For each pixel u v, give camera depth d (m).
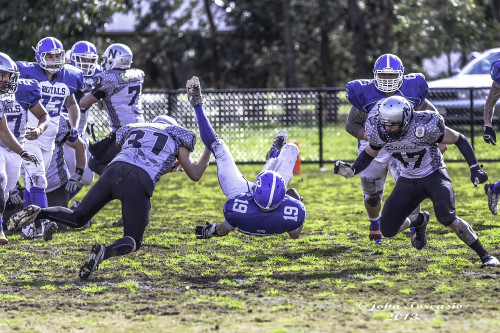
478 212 24.47
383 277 16.08
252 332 12.07
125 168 15.90
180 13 77.62
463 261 17.30
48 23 51.78
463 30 65.56
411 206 16.70
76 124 21.52
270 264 17.73
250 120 38.62
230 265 17.67
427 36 65.88
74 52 23.16
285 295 14.66
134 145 16.23
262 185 15.98
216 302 14.13
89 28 54.09
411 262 17.52
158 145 16.25
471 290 14.63
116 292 15.08
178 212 26.00
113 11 55.44
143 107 37.00
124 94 22.53
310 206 26.95
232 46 75.25
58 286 15.59
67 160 23.19
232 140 38.56
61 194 22.86
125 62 22.56
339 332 11.98
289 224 16.33
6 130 17.97
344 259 18.09
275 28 76.00
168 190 31.64
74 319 13.04
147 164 16.03
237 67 77.75
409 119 15.70
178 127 16.66
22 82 19.14
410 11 64.00
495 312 13.02
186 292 15.02
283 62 76.56
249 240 20.61
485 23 66.38
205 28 78.19
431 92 39.28
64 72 20.91
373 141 16.23
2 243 20.06
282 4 69.62
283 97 39.06
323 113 41.12
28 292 15.09
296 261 18.05
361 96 18.00
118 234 21.78
